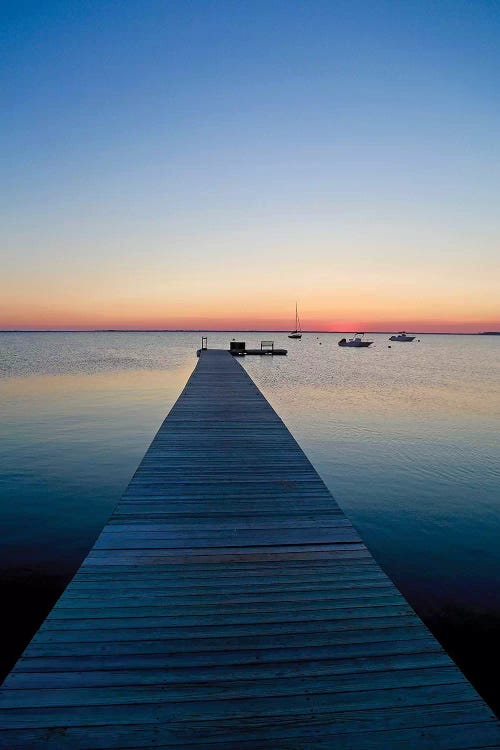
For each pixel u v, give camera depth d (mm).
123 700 1665
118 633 2047
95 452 8836
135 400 14961
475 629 3520
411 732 1556
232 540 3066
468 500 6562
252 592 2424
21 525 5477
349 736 1538
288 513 3539
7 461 8211
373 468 8070
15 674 1774
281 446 5414
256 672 1817
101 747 1470
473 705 1674
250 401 8539
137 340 107500
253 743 1505
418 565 4660
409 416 12648
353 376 24500
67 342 88375
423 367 32281
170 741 1503
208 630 2084
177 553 2867
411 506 6340
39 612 3629
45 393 16375
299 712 1628
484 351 66312
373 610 2270
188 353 47406
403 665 1874
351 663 1879
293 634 2066
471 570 4551
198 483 4176
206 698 1682
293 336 89812
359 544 3033
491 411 13461
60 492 6660
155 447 5363
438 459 8625
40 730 1528
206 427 6383
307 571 2662
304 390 18125
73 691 1696
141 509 3576
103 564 2711
